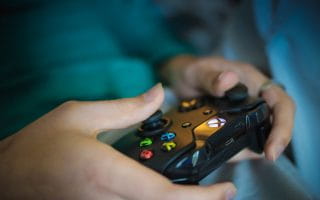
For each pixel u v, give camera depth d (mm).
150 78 931
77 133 466
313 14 824
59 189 435
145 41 1095
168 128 531
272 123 619
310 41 807
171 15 1433
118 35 1087
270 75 900
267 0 937
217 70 774
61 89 825
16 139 490
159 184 410
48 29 984
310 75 785
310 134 755
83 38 993
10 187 455
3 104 771
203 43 1378
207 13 1440
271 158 566
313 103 765
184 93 905
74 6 1054
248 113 546
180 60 991
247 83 746
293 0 872
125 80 890
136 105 504
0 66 862
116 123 500
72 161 425
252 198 545
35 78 846
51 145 447
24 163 449
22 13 988
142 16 1170
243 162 627
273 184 565
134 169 412
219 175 598
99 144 439
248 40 1013
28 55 905
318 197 653
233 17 1131
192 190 414
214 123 518
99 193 426
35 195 453
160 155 461
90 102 505
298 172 670
